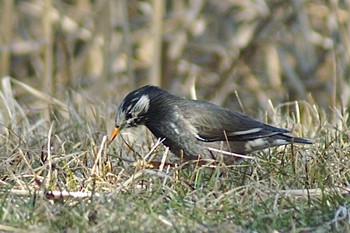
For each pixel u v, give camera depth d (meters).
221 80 19.62
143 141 11.46
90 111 13.43
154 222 8.02
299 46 19.50
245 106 19.25
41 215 8.18
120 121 10.66
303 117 12.96
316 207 8.52
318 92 18.86
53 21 19.66
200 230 7.95
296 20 19.50
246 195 8.80
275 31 19.59
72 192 8.91
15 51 19.20
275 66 19.36
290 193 8.91
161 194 8.93
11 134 11.41
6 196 8.78
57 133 11.97
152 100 10.59
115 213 8.14
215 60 20.38
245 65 19.81
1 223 8.01
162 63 20.05
